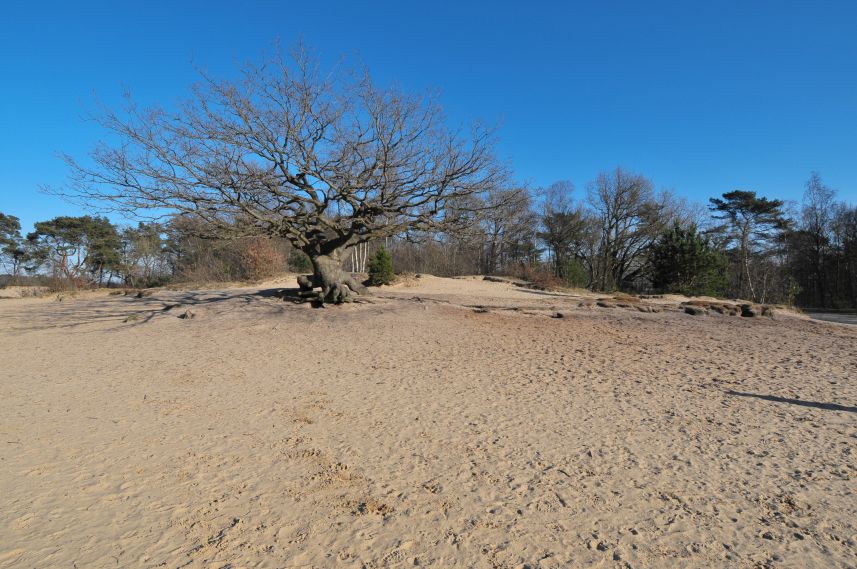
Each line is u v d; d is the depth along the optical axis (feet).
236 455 16.75
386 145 42.70
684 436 18.79
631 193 141.28
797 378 28.02
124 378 27.12
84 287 87.25
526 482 14.92
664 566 10.89
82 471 15.31
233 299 56.13
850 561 11.00
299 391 24.76
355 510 13.23
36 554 10.97
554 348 36.81
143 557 10.96
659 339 41.27
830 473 15.49
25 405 22.06
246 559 11.00
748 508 13.38
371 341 38.14
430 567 10.80
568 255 163.22
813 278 140.15
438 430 19.34
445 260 144.36
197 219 43.68
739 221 152.56
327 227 50.34
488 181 46.24
